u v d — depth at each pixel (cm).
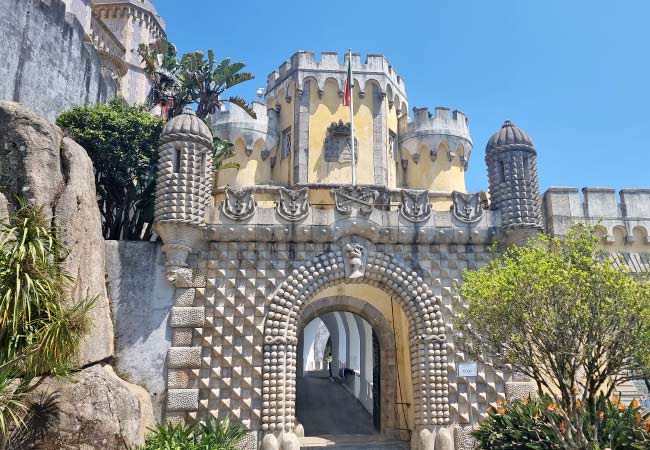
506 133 1898
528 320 1271
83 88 2567
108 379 1381
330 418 2472
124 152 2125
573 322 1257
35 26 2244
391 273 1778
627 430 1270
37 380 1266
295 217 1762
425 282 1806
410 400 1991
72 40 2488
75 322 1183
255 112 3056
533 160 1877
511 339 1324
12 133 1424
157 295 1681
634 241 2077
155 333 1652
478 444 1667
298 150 2998
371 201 1811
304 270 1739
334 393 2988
